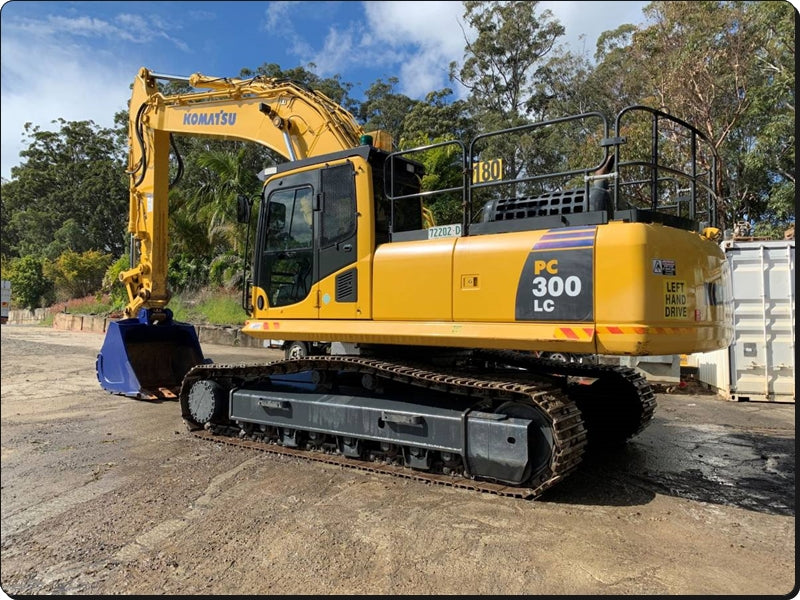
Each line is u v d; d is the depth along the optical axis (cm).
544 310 381
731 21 1575
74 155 4650
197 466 491
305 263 518
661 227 371
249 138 682
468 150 438
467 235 433
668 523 366
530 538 340
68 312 2681
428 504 395
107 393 855
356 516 375
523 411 414
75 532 359
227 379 599
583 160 1723
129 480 457
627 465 496
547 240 385
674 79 1584
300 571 302
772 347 790
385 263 461
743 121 1634
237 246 1852
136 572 305
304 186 523
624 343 350
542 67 2725
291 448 527
